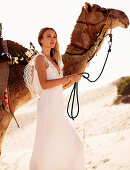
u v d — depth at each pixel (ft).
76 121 64.85
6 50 12.37
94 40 13.52
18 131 69.46
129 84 101.35
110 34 13.87
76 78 11.18
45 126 10.57
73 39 13.38
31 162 10.52
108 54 13.78
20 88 12.39
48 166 10.34
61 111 10.88
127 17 14.03
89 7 13.48
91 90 155.53
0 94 11.46
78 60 13.01
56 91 10.90
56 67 11.33
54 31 11.28
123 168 18.53
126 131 33.14
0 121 11.76
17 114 91.50
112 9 13.89
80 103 132.57
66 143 10.61
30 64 10.87
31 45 12.87
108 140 29.89
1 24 12.44
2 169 25.52
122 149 23.61
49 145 10.41
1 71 11.72
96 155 23.84
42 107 10.72
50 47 11.22
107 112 66.64
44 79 10.48
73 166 10.52
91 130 54.65
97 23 13.55
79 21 13.61
